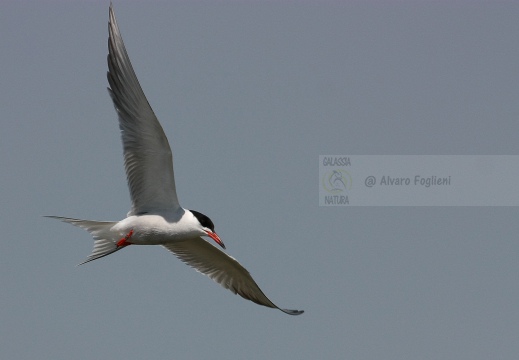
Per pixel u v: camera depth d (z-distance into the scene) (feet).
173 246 51.06
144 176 44.75
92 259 45.85
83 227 45.57
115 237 45.65
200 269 51.65
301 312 50.88
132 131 43.75
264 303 51.88
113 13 42.78
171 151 43.93
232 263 50.16
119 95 43.34
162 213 45.16
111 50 43.01
